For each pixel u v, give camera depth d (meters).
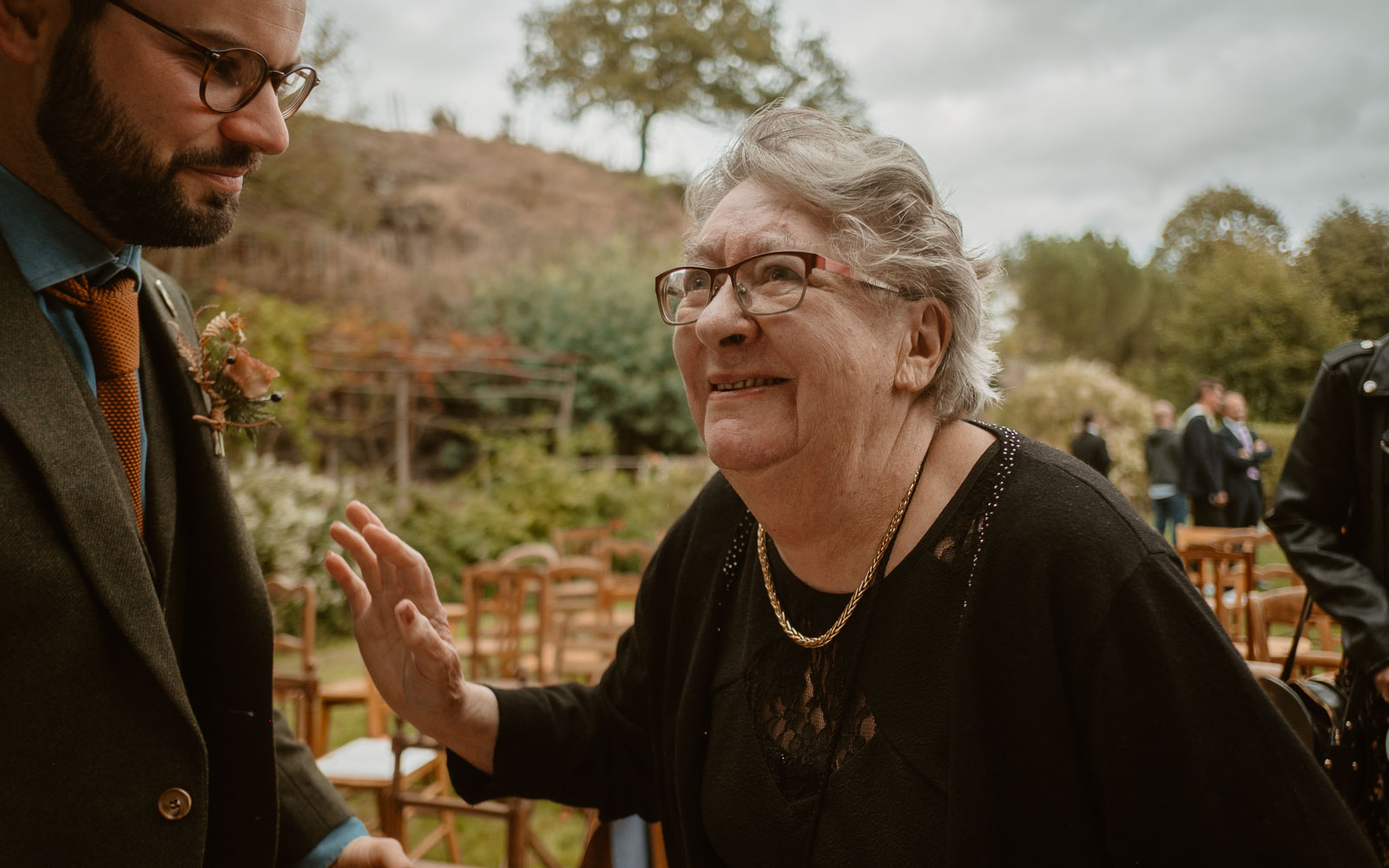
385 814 3.07
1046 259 27.89
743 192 1.11
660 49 36.62
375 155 22.98
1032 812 0.98
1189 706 0.94
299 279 13.88
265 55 1.05
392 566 1.37
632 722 1.47
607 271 15.73
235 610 1.31
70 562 1.00
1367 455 1.96
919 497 1.12
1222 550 3.67
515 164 27.05
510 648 4.66
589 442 12.54
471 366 13.48
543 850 3.24
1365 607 1.86
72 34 0.96
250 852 1.32
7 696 0.95
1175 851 0.94
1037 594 1.00
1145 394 14.12
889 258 1.05
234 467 7.78
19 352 1.01
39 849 0.98
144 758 1.05
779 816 1.11
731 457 1.07
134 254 1.22
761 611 1.23
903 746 1.04
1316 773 0.94
